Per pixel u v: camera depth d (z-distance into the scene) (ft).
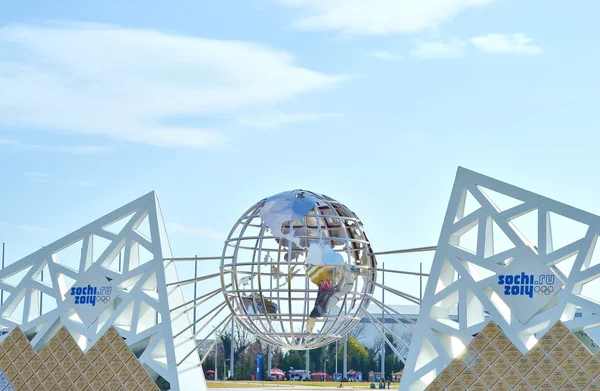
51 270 220.84
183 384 210.59
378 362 455.22
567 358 183.52
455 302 203.21
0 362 218.79
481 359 188.65
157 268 212.23
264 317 192.54
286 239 200.64
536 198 190.70
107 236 217.97
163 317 210.18
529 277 188.96
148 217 215.51
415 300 198.90
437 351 192.75
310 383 355.36
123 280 214.90
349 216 201.98
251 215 198.80
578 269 186.19
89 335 214.90
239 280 194.90
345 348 391.04
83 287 217.36
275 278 200.85
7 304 222.28
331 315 193.26
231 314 208.23
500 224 192.34
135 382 209.36
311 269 186.80
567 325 184.85
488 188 194.59
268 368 418.10
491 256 191.93
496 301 197.67
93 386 212.02
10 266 223.51
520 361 186.39
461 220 195.72
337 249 201.77
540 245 189.67
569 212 188.14
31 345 217.36
